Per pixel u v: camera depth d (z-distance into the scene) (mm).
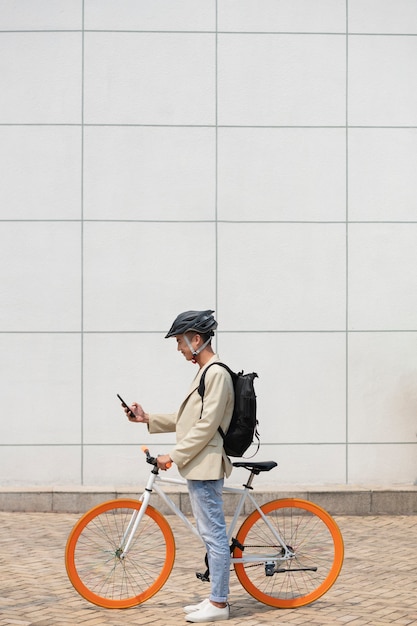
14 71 12898
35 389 12797
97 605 7359
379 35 13125
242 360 12961
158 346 12898
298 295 13000
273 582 7469
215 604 7035
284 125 13047
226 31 13039
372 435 13000
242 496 7434
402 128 13125
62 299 12844
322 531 7523
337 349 13008
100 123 12930
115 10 12961
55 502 12148
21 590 8023
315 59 13094
